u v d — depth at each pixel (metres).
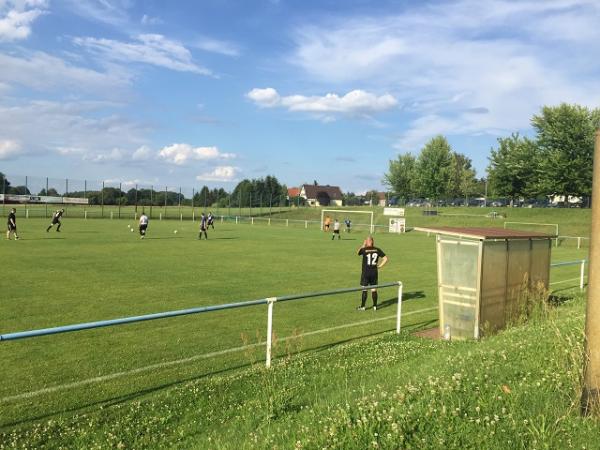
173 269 18.31
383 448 3.94
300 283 16.14
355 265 21.20
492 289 9.97
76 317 10.66
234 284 15.52
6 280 14.92
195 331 9.80
